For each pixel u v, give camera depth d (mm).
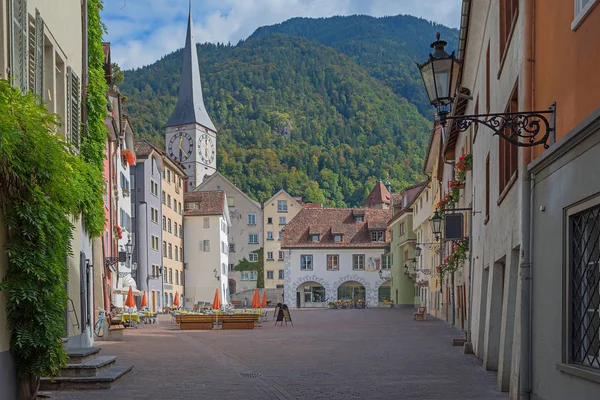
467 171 25156
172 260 75438
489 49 16391
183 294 81000
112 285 39438
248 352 22016
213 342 26562
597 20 7215
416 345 24719
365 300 82000
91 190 17375
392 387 13641
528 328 9797
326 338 29000
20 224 9977
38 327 10242
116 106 34125
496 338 15883
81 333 16812
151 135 191500
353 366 17672
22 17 10695
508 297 12484
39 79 12031
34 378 10688
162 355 20609
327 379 15023
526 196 9953
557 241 8500
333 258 82562
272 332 33594
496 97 14797
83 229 17781
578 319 7938
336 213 85562
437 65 9094
